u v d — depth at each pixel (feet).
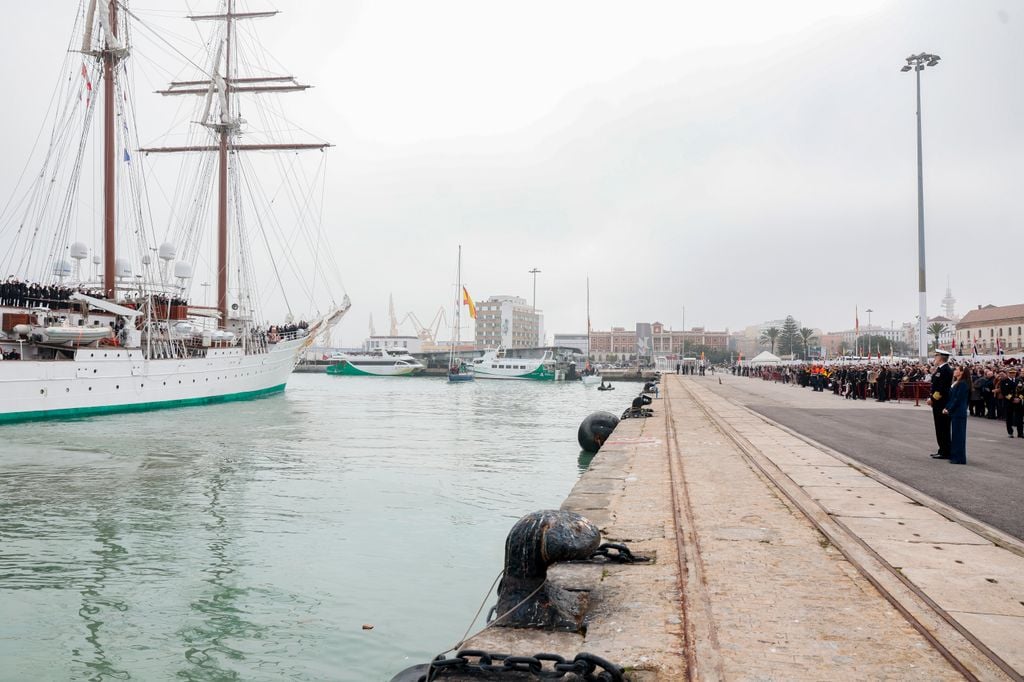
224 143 212.84
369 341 633.61
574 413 164.55
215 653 26.07
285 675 24.21
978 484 36.86
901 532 25.00
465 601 31.81
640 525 27.86
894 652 14.40
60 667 24.97
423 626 28.71
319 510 51.72
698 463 45.39
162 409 159.02
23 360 130.62
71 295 156.46
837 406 110.73
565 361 482.28
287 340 226.79
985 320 408.67
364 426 125.18
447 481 64.64
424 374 508.94
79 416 136.46
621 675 13.30
